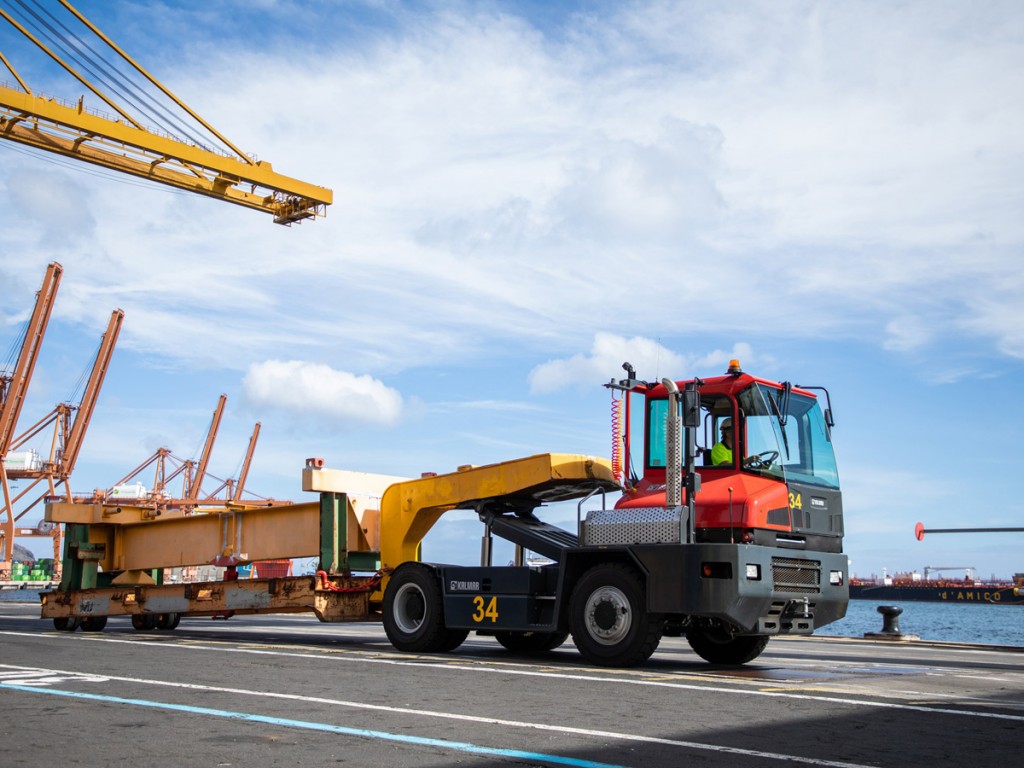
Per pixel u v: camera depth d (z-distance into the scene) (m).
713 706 7.05
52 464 105.25
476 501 12.53
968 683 9.08
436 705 7.05
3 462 99.56
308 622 21.88
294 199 55.72
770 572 9.75
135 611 16.05
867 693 7.89
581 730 6.03
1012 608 117.31
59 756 5.21
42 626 18.77
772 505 9.99
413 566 12.13
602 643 10.05
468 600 11.48
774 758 5.26
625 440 10.78
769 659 12.09
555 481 11.80
